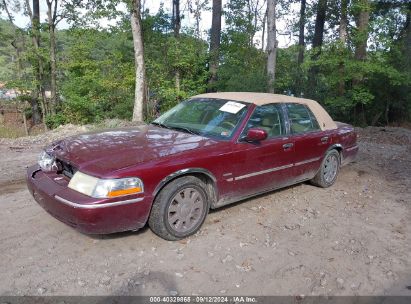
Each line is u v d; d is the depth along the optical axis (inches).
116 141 158.9
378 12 756.6
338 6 552.1
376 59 527.2
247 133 171.2
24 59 717.9
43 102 758.5
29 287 120.6
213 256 143.9
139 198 136.3
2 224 161.6
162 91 601.0
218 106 189.9
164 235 148.9
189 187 152.1
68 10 649.0
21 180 224.7
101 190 129.4
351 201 213.8
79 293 118.8
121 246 147.4
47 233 155.3
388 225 183.0
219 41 714.8
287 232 168.6
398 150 379.9
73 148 152.3
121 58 677.9
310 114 218.5
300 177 210.7
